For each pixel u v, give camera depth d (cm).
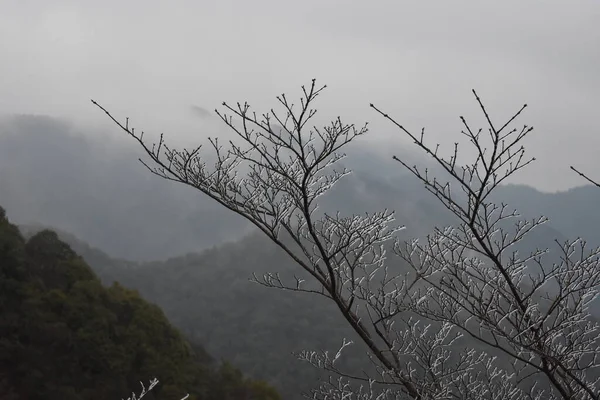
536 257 336
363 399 412
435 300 367
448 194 306
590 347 353
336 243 371
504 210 332
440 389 378
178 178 336
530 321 320
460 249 355
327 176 356
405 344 396
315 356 432
